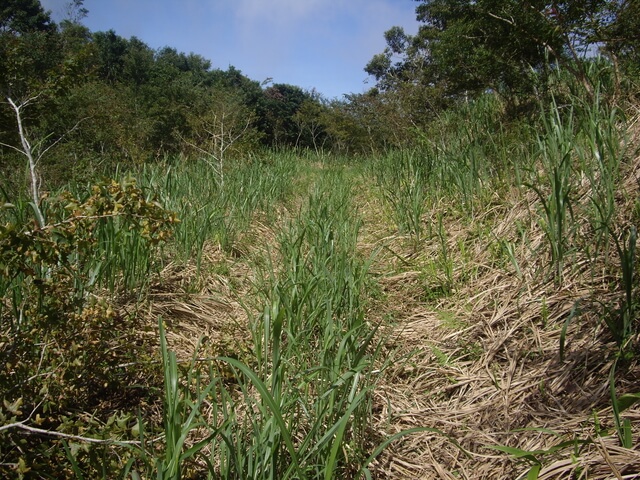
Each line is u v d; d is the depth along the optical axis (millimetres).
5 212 3439
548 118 5402
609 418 1996
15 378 2031
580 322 2656
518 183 4164
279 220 6141
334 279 3109
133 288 3590
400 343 3094
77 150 7680
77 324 2180
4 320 2660
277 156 10688
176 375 1726
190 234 4410
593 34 4891
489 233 4066
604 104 4672
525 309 3006
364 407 2199
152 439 1985
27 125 4715
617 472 1606
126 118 10180
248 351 2775
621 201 3359
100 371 2266
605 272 2945
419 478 2084
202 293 3943
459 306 3410
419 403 2572
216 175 7230
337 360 2211
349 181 7820
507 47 5953
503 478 1929
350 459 2131
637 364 2217
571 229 3125
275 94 32938
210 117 10758
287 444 1595
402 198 5145
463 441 2205
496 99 7703
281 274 3799
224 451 1864
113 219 3346
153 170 6160
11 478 1779
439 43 7035
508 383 2486
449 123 7027
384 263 4301
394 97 10281
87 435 1852
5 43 4211
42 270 2781
